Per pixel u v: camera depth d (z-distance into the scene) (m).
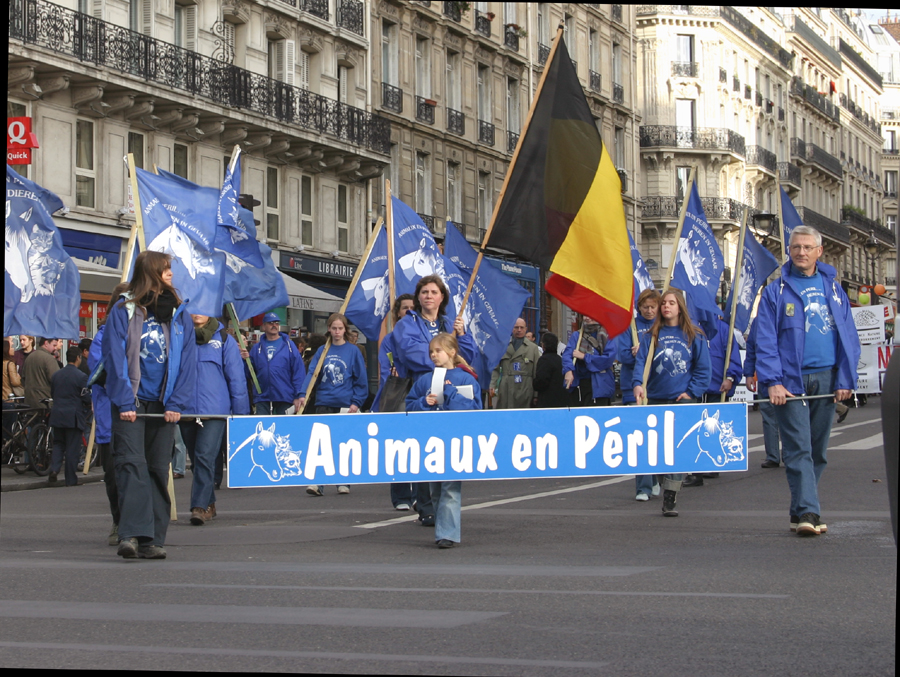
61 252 14.93
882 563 8.18
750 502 12.56
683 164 67.94
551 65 11.02
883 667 5.18
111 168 29.23
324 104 36.47
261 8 34.72
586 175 11.02
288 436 9.65
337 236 38.50
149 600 6.96
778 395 9.70
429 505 10.93
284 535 10.39
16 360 20.88
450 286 15.84
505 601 6.84
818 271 9.96
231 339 12.27
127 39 28.84
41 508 13.72
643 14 67.06
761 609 6.54
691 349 12.35
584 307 11.10
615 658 5.39
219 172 33.03
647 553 8.88
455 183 45.12
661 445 9.84
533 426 9.71
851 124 95.69
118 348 8.70
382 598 6.97
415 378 10.59
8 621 6.31
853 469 15.69
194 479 11.67
